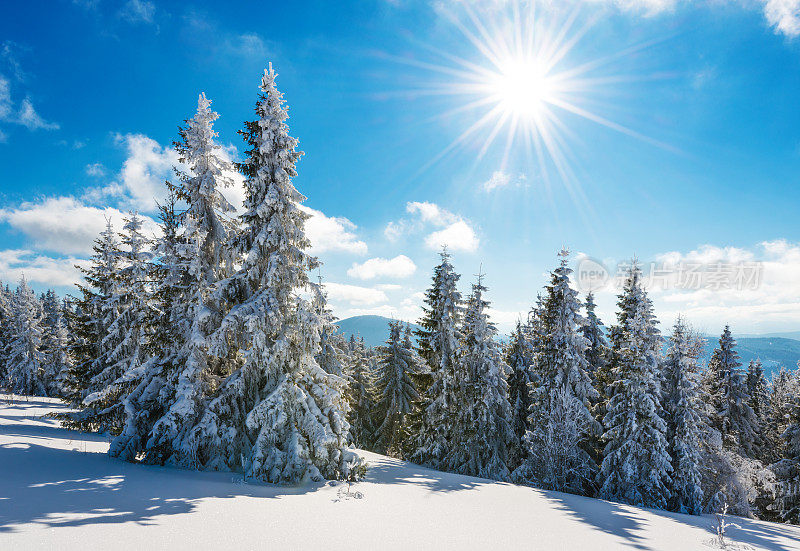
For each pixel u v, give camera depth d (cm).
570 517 1134
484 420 2334
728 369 3164
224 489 991
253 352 1334
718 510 2088
